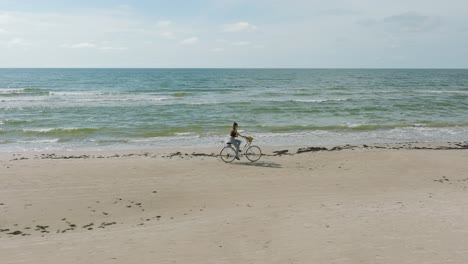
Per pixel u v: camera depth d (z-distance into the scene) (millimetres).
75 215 11102
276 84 91625
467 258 6914
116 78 128875
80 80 112938
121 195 12930
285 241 8133
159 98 50250
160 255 7582
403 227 8805
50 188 13547
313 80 115625
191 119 33281
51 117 33688
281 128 29547
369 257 7082
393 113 38344
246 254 7473
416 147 22812
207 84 91625
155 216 10961
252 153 19266
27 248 8242
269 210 10977
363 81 110875
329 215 10141
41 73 191500
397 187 13875
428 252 7238
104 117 33938
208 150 21797
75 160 18078
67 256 7664
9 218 10805
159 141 24828
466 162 18047
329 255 7242
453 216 9633
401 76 158625
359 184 14352
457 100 50281
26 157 19422
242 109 39406
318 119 34250
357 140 25688
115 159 18469
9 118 32812
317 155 19781
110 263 7227
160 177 15203
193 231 9133
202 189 13648
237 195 12953
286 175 15672
